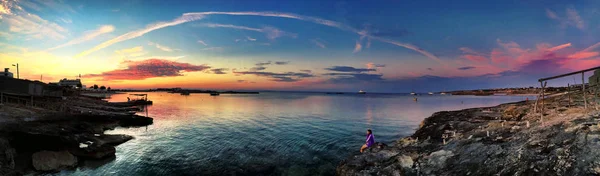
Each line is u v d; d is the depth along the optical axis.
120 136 27.36
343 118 47.25
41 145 20.67
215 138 28.61
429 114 54.09
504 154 10.53
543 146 9.85
